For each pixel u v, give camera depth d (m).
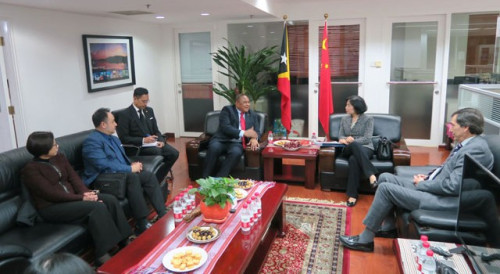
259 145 4.17
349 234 3.07
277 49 6.00
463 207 1.96
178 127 6.74
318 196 3.91
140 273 1.86
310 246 2.88
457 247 2.01
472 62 5.34
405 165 3.73
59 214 2.59
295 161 5.00
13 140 4.05
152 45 6.23
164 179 4.01
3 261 1.96
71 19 4.50
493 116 3.64
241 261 1.96
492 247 1.62
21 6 3.86
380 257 2.72
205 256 1.98
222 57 6.08
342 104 5.95
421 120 5.71
